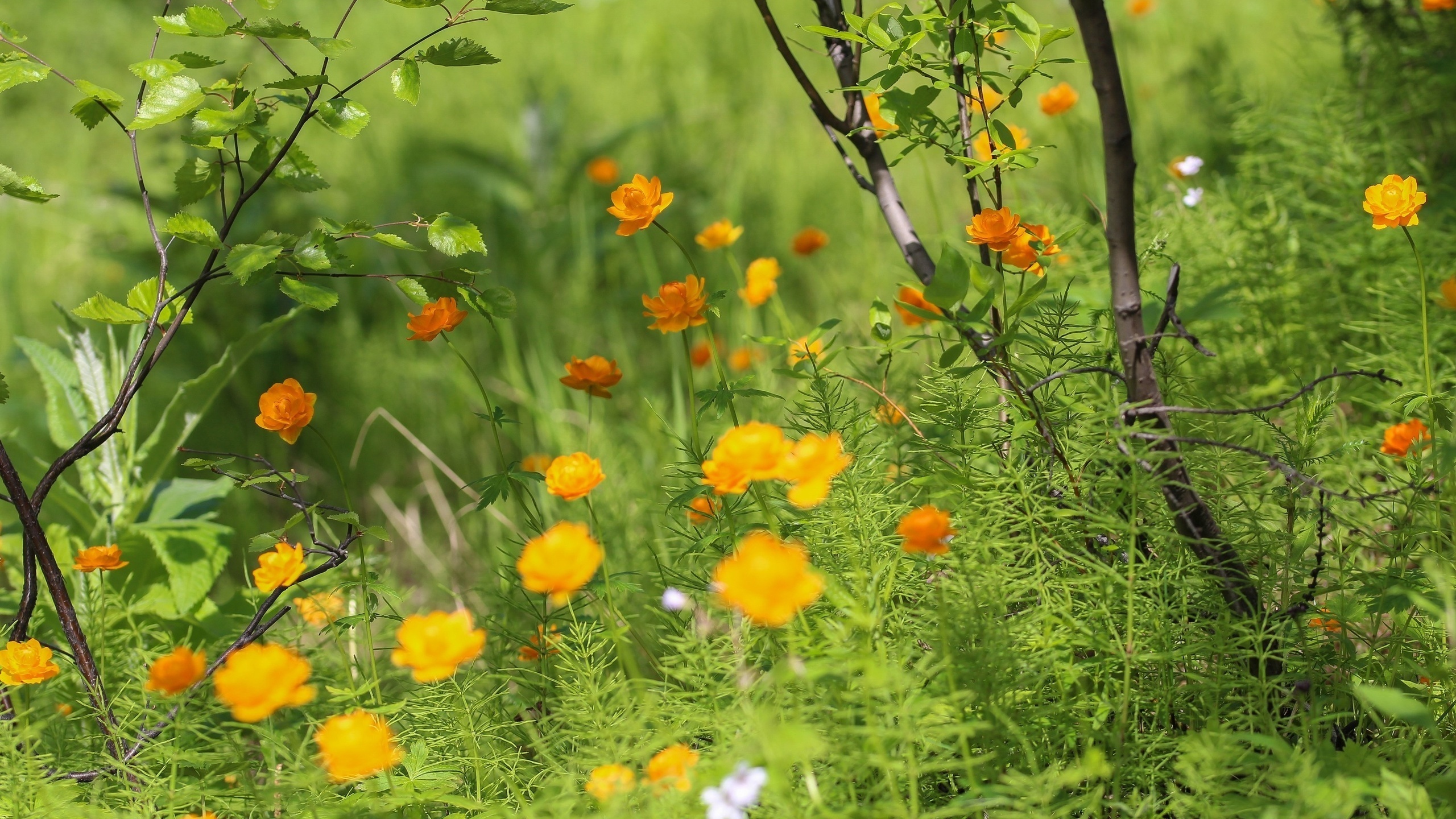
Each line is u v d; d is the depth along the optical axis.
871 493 3.29
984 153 3.35
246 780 3.19
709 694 3.17
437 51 3.27
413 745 3.23
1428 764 3.11
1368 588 3.22
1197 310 3.42
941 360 3.24
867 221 5.25
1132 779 3.14
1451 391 3.45
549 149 6.27
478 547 3.92
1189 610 3.23
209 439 4.73
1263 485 3.36
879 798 3.11
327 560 3.44
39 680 3.21
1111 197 3.18
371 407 4.80
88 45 11.33
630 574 3.42
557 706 3.29
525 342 5.16
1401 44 4.08
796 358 3.42
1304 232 3.87
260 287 5.13
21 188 3.27
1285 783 3.03
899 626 3.19
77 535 3.68
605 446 3.90
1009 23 3.25
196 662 3.10
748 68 8.55
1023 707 3.15
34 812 3.15
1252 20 6.85
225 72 8.20
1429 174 3.94
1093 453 3.19
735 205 5.88
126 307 3.33
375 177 7.21
